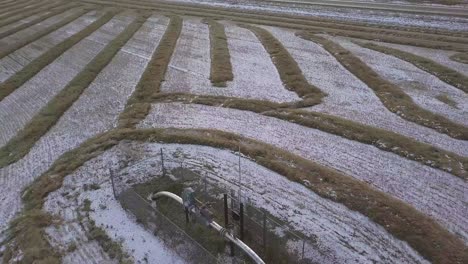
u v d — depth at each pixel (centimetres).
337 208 1700
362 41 3941
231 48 3803
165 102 2758
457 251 1451
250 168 1984
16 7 6178
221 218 1653
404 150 2083
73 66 3544
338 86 2930
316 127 2350
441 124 2331
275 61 3434
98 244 1573
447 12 4744
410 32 4141
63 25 4941
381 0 5509
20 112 2728
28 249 1545
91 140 2302
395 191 1795
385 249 1495
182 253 1505
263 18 4919
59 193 1869
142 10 5572
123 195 1811
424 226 1562
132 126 2438
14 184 1959
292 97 2781
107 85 3088
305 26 4491
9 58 3841
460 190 1784
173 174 1966
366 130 2272
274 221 1639
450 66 3219
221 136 2275
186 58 3588
